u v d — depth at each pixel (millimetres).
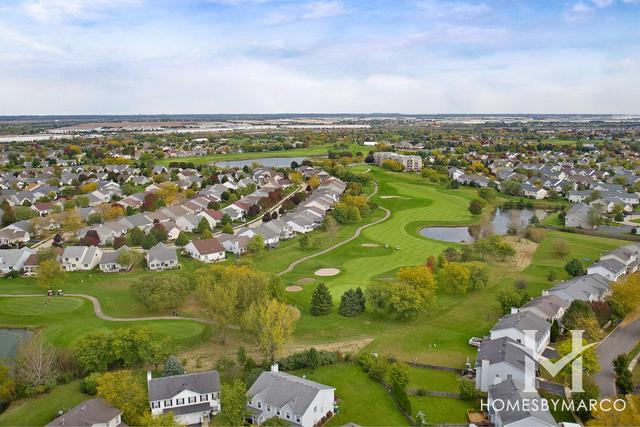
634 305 107125
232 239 171500
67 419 71125
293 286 136625
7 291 133875
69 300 126750
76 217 188500
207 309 114500
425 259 159750
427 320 114750
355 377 89938
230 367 90938
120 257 148750
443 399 82375
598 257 158250
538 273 143875
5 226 198500
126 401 75562
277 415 76125
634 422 65875
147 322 113000
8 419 77438
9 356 99250
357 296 119438
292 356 93562
